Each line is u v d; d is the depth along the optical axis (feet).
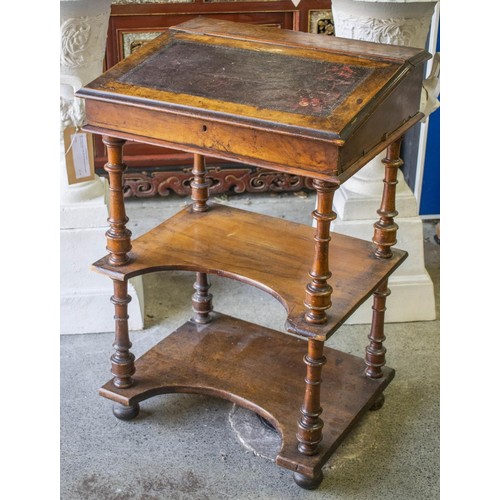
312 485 8.54
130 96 7.83
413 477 8.78
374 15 9.78
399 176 11.12
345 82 7.63
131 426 9.45
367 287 8.48
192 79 7.97
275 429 9.40
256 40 8.47
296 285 8.55
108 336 11.01
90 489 8.59
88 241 10.75
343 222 11.10
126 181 13.91
